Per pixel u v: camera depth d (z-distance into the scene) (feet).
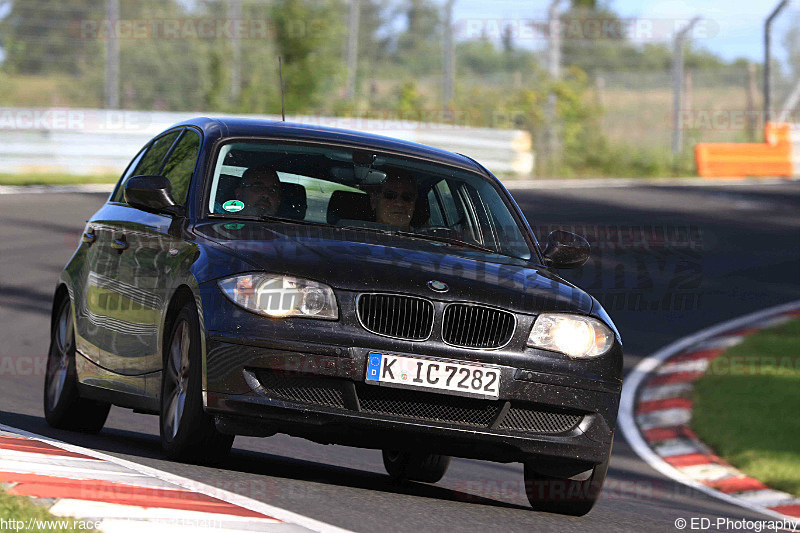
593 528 58.95
